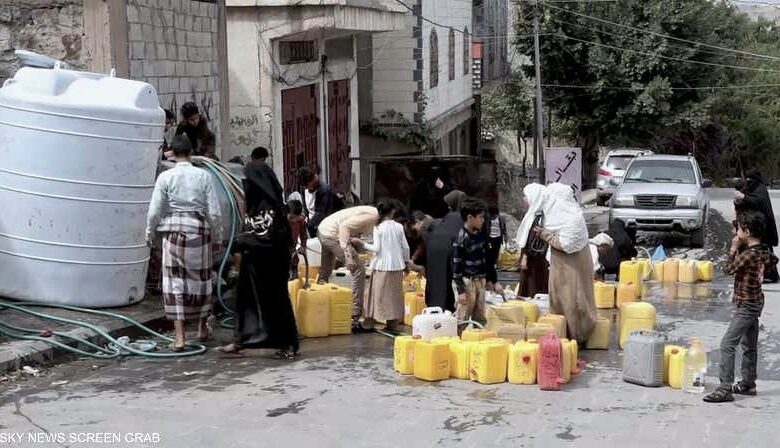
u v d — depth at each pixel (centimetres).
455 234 1027
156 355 881
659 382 830
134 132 950
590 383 840
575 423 709
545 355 807
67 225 936
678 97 4228
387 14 2200
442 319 918
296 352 912
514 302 1014
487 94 4516
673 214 2248
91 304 966
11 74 1198
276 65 1939
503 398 777
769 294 1420
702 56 4203
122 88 961
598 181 3650
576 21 4116
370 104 2889
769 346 1043
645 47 4081
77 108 920
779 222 2759
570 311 972
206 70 1519
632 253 1555
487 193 1669
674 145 5288
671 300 1359
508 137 5062
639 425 707
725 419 729
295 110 2086
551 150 2231
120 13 1219
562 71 4219
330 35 2208
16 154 930
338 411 725
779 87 5781
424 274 1097
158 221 906
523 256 1225
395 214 1046
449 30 3359
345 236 1059
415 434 672
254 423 689
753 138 5675
